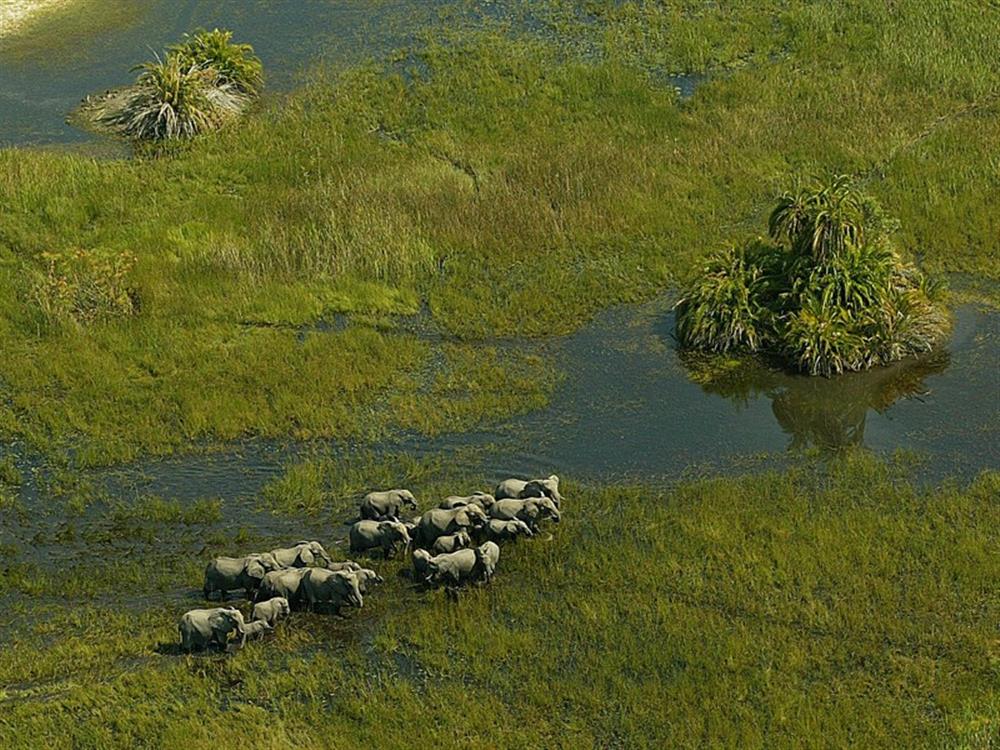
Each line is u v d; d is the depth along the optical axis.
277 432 58.75
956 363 62.91
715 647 44.69
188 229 75.00
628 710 42.47
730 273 65.94
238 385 61.88
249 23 108.88
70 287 67.44
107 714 42.56
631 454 56.94
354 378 62.16
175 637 45.97
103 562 50.50
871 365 62.56
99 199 78.00
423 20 107.62
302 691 43.66
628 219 76.38
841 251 64.06
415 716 42.28
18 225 74.94
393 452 57.34
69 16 111.00
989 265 71.44
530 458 56.75
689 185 80.12
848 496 53.00
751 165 82.44
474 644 45.22
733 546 49.91
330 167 82.75
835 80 93.25
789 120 87.50
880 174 80.94
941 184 78.94
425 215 76.38
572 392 61.72
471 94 92.75
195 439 58.44
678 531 51.03
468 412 60.00
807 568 48.41
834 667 44.00
